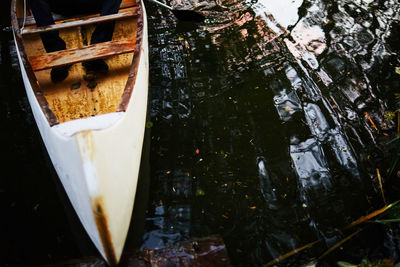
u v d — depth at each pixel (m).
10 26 4.02
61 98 2.54
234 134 2.64
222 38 3.67
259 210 2.14
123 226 1.88
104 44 2.52
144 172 2.38
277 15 3.99
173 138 2.62
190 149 2.54
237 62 3.33
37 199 2.25
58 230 2.08
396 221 1.96
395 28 3.69
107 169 1.71
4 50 3.63
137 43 2.51
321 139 2.57
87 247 1.98
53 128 1.85
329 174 2.33
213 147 2.55
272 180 2.31
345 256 1.85
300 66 3.24
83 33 3.23
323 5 4.12
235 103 2.90
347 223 2.02
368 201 2.14
